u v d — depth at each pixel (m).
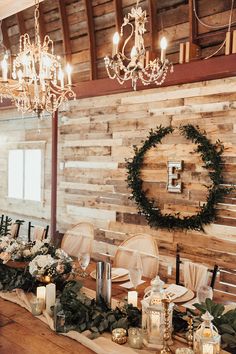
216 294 4.39
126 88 5.12
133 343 1.80
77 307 2.03
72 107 6.14
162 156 4.90
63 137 6.33
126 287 2.69
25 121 7.24
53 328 1.99
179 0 4.59
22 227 7.36
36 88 3.54
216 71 4.14
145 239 3.53
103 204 5.72
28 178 7.31
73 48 5.96
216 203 4.35
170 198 4.84
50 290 2.16
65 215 6.33
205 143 4.41
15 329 2.00
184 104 4.68
